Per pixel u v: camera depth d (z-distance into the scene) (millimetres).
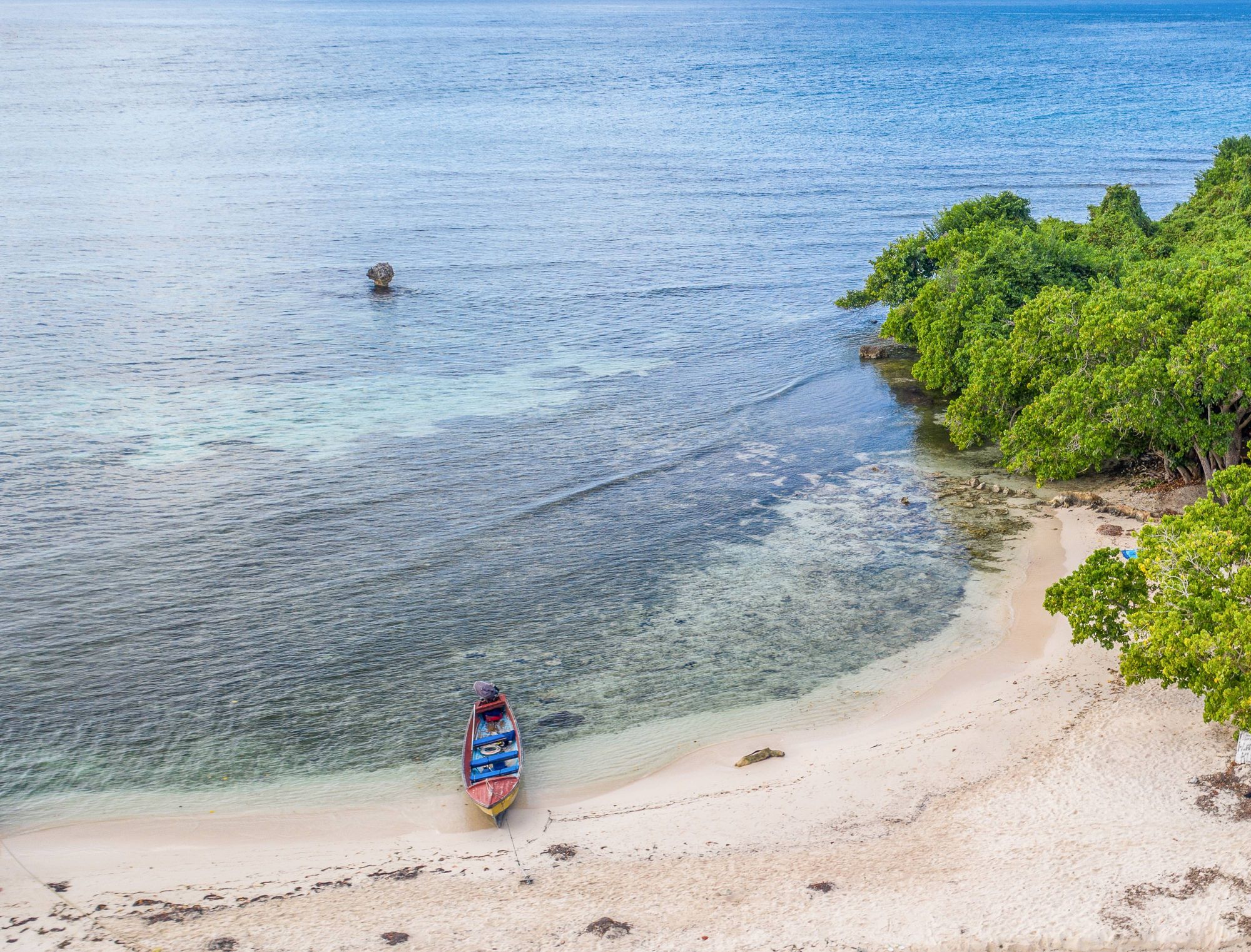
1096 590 38375
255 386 76625
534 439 67250
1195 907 26906
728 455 64688
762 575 49438
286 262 113500
